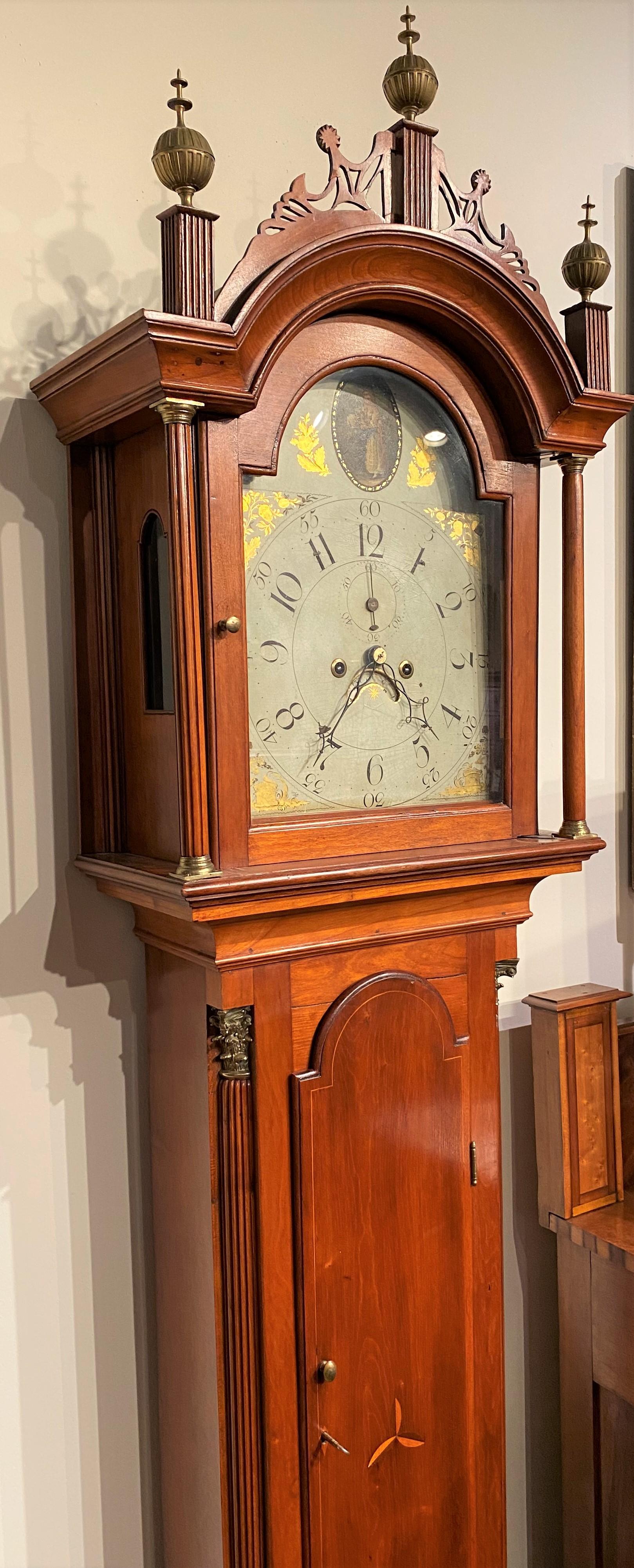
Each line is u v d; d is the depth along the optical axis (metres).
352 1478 1.10
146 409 0.93
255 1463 1.05
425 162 1.01
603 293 1.60
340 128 1.33
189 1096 1.09
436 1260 1.15
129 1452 1.23
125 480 1.08
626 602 1.66
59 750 1.15
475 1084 1.18
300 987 1.04
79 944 1.17
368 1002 1.07
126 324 0.86
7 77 1.09
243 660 0.95
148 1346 1.24
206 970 1.03
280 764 0.99
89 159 1.14
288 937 1.01
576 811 1.18
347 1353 1.09
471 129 1.46
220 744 0.94
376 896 1.02
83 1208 1.19
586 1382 1.51
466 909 1.15
